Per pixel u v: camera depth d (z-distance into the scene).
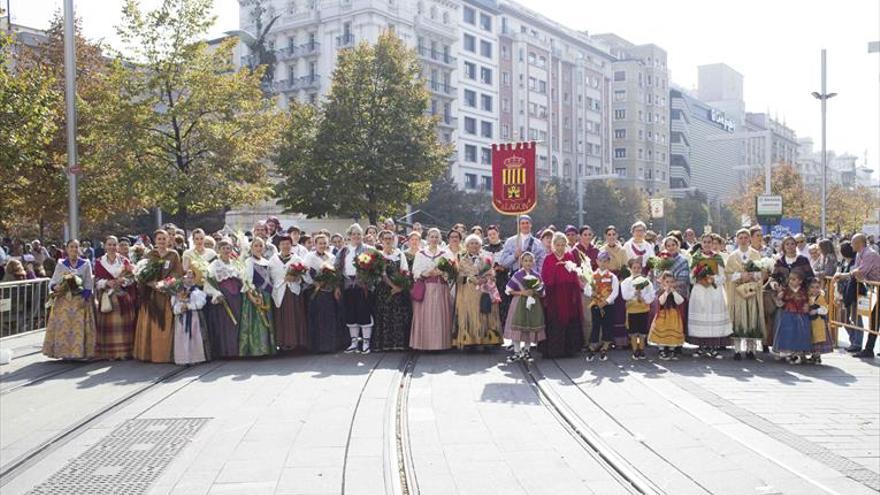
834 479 5.65
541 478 5.73
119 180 21.47
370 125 32.25
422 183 33.34
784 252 10.97
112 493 5.54
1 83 15.16
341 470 5.91
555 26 87.00
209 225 41.94
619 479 5.70
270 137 24.08
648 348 11.93
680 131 114.69
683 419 7.37
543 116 82.56
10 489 5.67
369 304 11.60
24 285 14.09
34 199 21.41
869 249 11.62
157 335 10.77
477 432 7.02
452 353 11.58
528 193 14.99
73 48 15.53
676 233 11.52
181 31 22.52
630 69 100.62
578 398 8.30
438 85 66.50
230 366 10.52
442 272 11.28
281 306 11.20
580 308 11.08
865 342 12.11
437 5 66.56
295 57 62.91
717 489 5.44
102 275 11.16
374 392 8.68
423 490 5.48
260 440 6.76
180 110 22.23
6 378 9.85
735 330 10.82
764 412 7.64
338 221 33.59
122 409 8.01
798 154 164.62
